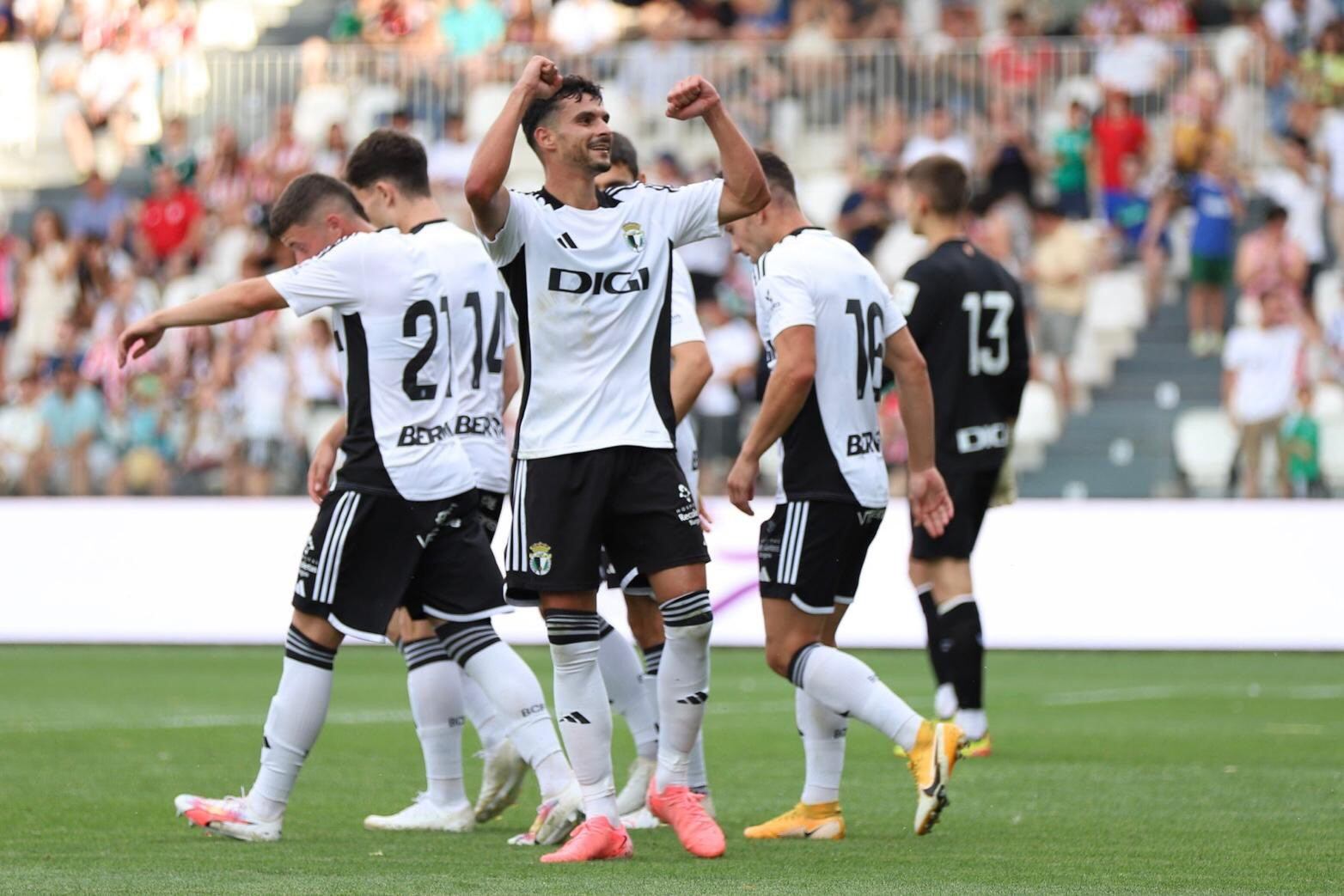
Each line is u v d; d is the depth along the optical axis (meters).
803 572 19.52
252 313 19.31
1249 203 62.50
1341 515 48.25
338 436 22.11
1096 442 58.50
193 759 27.59
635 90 67.38
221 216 66.62
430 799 21.05
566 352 18.09
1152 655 49.31
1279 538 48.53
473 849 18.89
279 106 69.12
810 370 19.09
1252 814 21.39
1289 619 48.41
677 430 21.86
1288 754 28.20
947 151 63.16
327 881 16.12
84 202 68.62
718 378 56.12
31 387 57.66
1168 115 64.19
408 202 21.14
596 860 17.81
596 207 18.31
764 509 50.09
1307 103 63.66
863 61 65.69
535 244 18.02
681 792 18.58
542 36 72.56
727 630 49.97
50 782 24.88
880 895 15.33
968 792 23.58
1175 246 62.28
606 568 21.61
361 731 31.95
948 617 27.75
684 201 18.52
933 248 27.94
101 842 19.25
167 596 52.69
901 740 19.17
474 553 19.95
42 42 75.94
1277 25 67.19
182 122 69.62
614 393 18.08
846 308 19.56
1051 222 60.44
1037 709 36.03
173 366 59.19
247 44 78.38
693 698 18.47
